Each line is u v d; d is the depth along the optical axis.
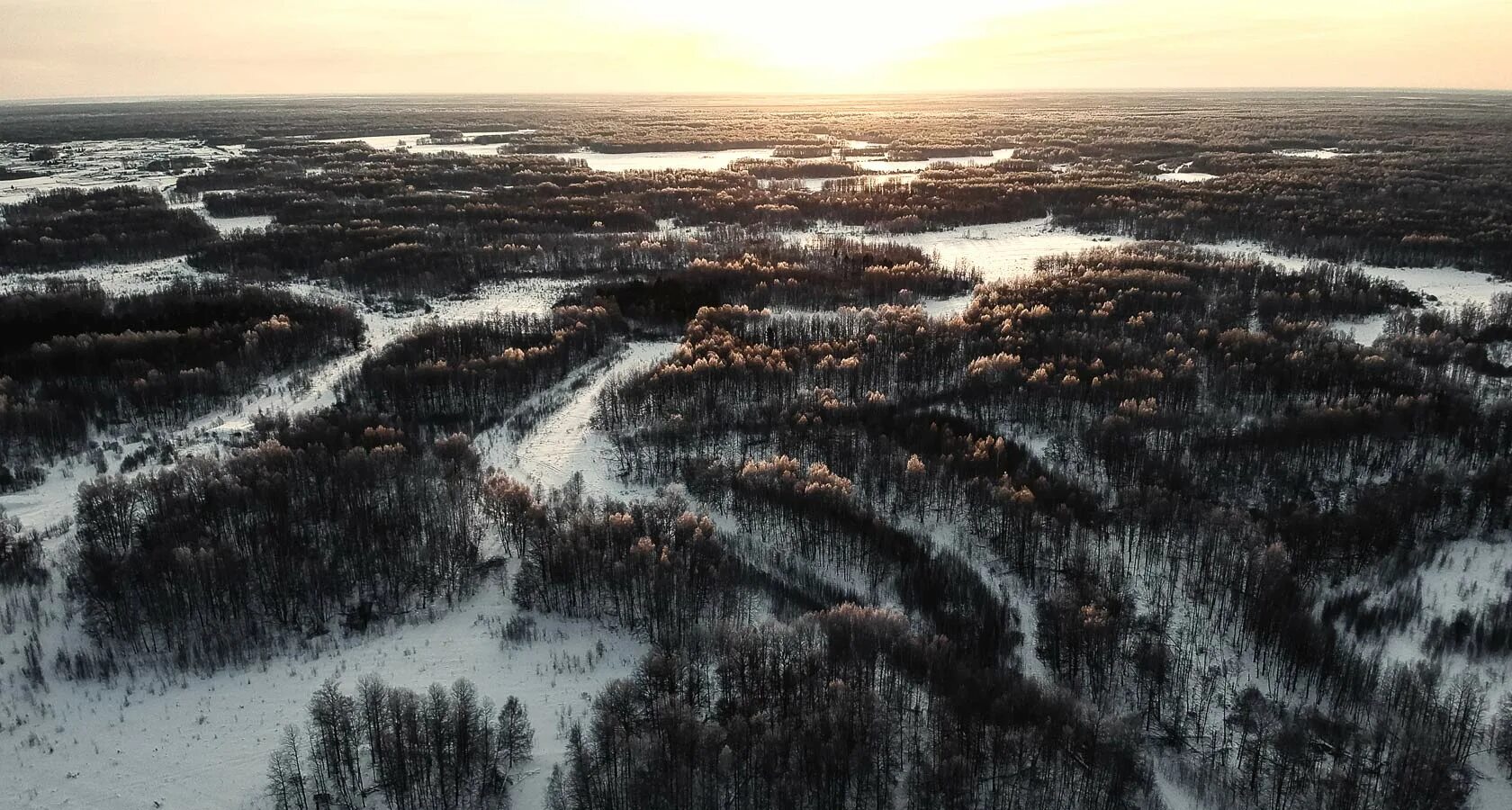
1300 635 38.28
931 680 35.59
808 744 31.42
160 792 31.31
